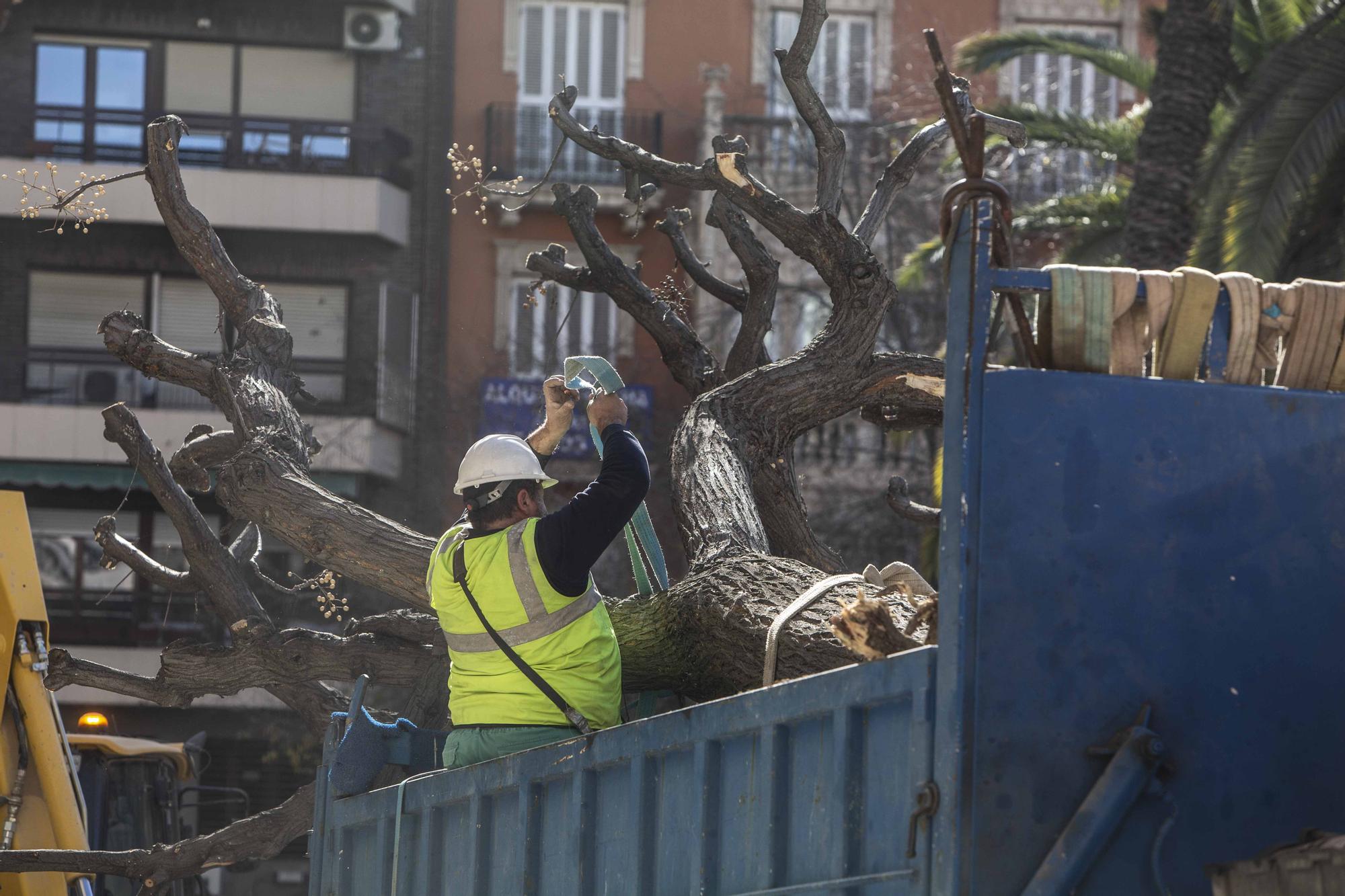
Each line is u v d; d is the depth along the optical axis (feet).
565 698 18.45
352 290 105.50
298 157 106.63
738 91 109.50
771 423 29.73
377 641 29.04
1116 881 11.82
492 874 18.25
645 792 15.74
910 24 110.73
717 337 97.30
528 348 103.09
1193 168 65.57
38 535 101.30
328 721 29.99
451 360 105.40
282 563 90.17
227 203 102.99
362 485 100.73
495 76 109.40
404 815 20.20
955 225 12.59
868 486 97.30
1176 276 13.10
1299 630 12.67
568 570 18.43
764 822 13.84
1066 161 98.32
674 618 22.91
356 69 108.47
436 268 106.42
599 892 16.38
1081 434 12.42
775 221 29.32
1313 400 13.07
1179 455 12.63
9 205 102.22
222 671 29.04
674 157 109.09
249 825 28.68
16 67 105.70
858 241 29.86
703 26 110.11
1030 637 11.98
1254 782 12.33
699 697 23.43
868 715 12.85
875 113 104.78
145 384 103.65
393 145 107.24
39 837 25.62
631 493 18.78
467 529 19.71
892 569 15.83
